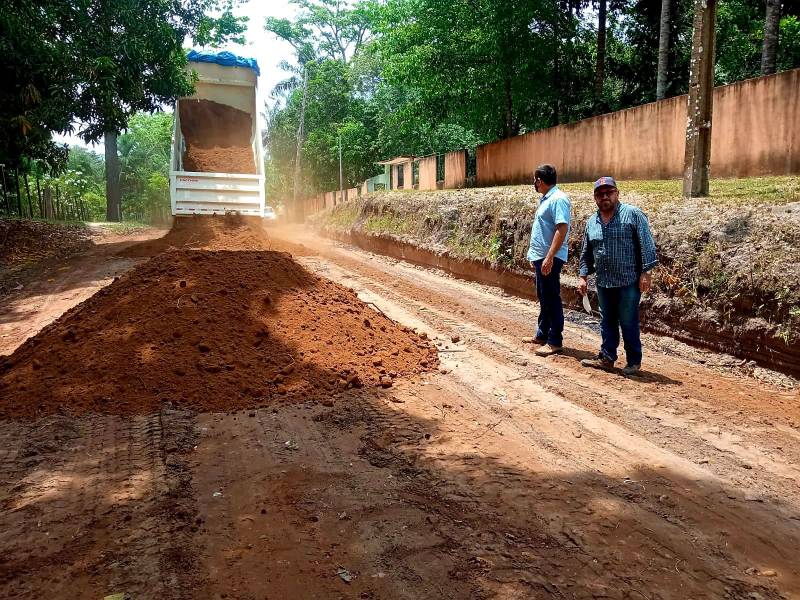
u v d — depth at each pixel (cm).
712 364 576
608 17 2272
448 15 2134
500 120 2492
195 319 559
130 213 5938
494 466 373
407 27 2300
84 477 354
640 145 1304
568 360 604
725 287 594
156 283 616
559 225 589
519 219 958
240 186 1435
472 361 604
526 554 279
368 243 1620
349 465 374
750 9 2186
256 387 495
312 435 419
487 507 323
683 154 1181
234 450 393
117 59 1513
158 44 1548
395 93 3919
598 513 317
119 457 381
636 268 538
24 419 441
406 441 411
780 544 289
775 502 329
